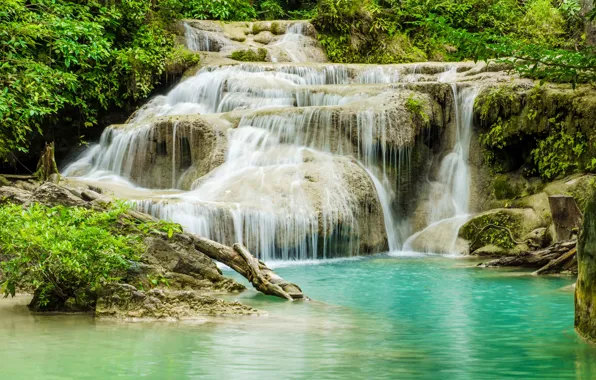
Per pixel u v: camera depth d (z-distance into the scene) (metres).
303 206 14.64
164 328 7.36
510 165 17.22
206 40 23.12
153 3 23.36
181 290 9.77
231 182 15.20
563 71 8.93
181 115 17.41
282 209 14.45
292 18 29.64
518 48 8.94
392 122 16.83
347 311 8.62
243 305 8.42
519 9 26.89
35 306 8.30
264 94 18.83
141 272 9.09
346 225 15.05
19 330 7.20
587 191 15.09
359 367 5.85
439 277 11.86
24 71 16.19
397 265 13.59
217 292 9.90
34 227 8.20
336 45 24.25
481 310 8.75
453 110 17.70
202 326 7.48
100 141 18.48
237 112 17.55
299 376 5.54
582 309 7.07
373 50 24.61
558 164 16.27
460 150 17.61
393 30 24.86
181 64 20.83
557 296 9.80
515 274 12.18
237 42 23.52
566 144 16.23
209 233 13.77
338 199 15.07
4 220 8.45
